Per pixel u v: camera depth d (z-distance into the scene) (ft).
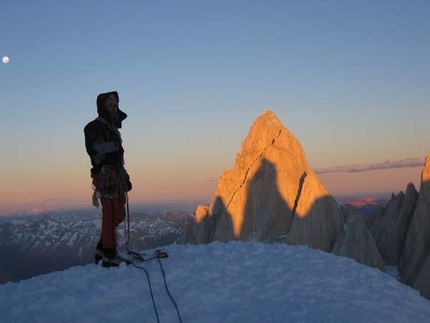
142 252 33.35
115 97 29.91
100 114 29.81
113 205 29.40
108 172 28.96
